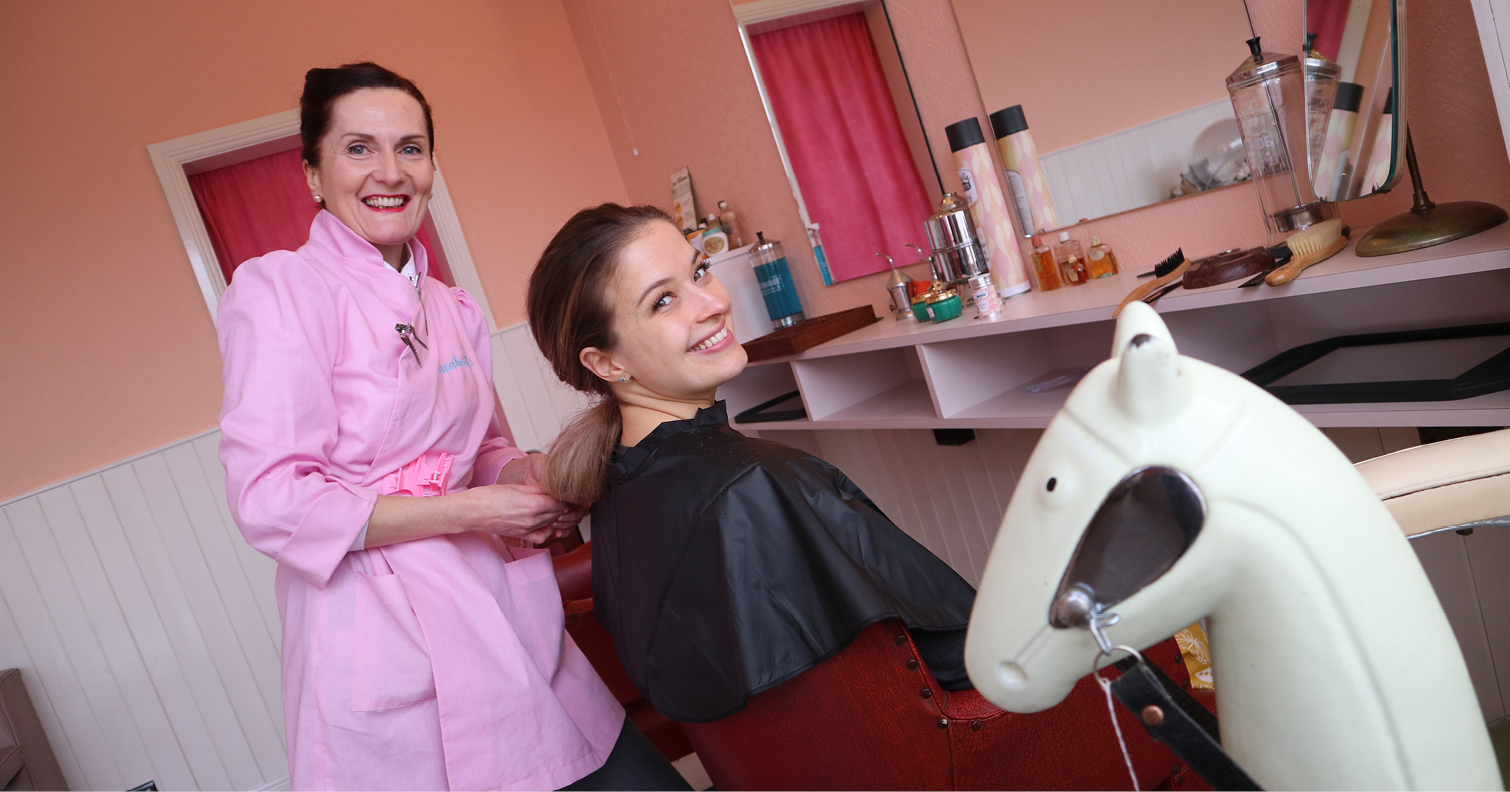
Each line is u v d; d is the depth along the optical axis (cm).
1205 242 180
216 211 359
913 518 297
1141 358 52
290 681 126
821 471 109
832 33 248
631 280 118
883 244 256
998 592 59
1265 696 57
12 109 316
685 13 299
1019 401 194
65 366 322
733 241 310
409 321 133
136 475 328
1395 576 56
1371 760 56
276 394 117
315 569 118
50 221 320
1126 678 58
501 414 368
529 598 137
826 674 99
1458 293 144
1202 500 53
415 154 139
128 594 329
